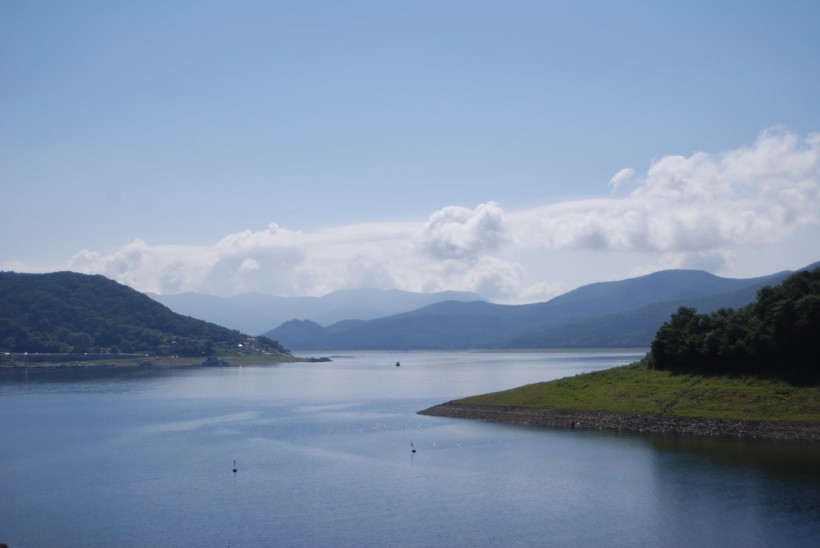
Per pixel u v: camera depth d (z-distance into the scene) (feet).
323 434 370.73
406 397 596.29
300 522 208.33
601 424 356.38
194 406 533.96
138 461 303.68
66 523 212.64
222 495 241.76
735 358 370.73
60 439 367.04
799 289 374.43
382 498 233.14
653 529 195.21
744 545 181.47
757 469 253.65
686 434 323.37
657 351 416.67
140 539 196.44
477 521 205.67
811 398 323.78
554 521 204.33
